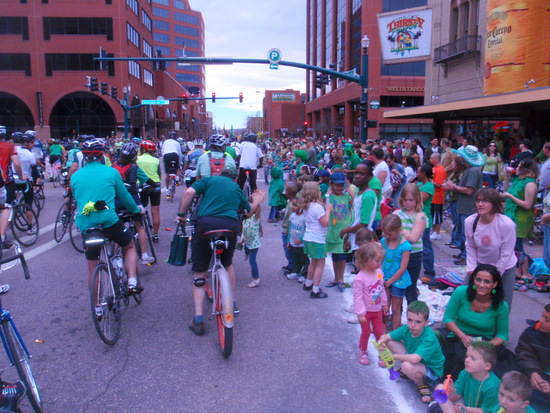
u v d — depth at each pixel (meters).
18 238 8.81
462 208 7.64
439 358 3.83
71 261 7.62
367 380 4.05
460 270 6.66
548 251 6.13
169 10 113.44
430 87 26.09
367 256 4.28
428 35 21.77
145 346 4.67
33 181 11.30
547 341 3.80
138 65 53.59
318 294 6.04
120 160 6.91
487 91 18.80
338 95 59.06
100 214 4.77
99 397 3.77
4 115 47.88
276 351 4.57
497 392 3.36
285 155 18.88
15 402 3.05
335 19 62.66
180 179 17.41
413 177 9.34
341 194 6.25
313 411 3.59
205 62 18.38
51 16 46.41
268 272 7.24
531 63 17.39
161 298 6.03
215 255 4.87
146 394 3.81
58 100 47.53
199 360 4.38
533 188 6.44
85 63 47.16
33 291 6.20
